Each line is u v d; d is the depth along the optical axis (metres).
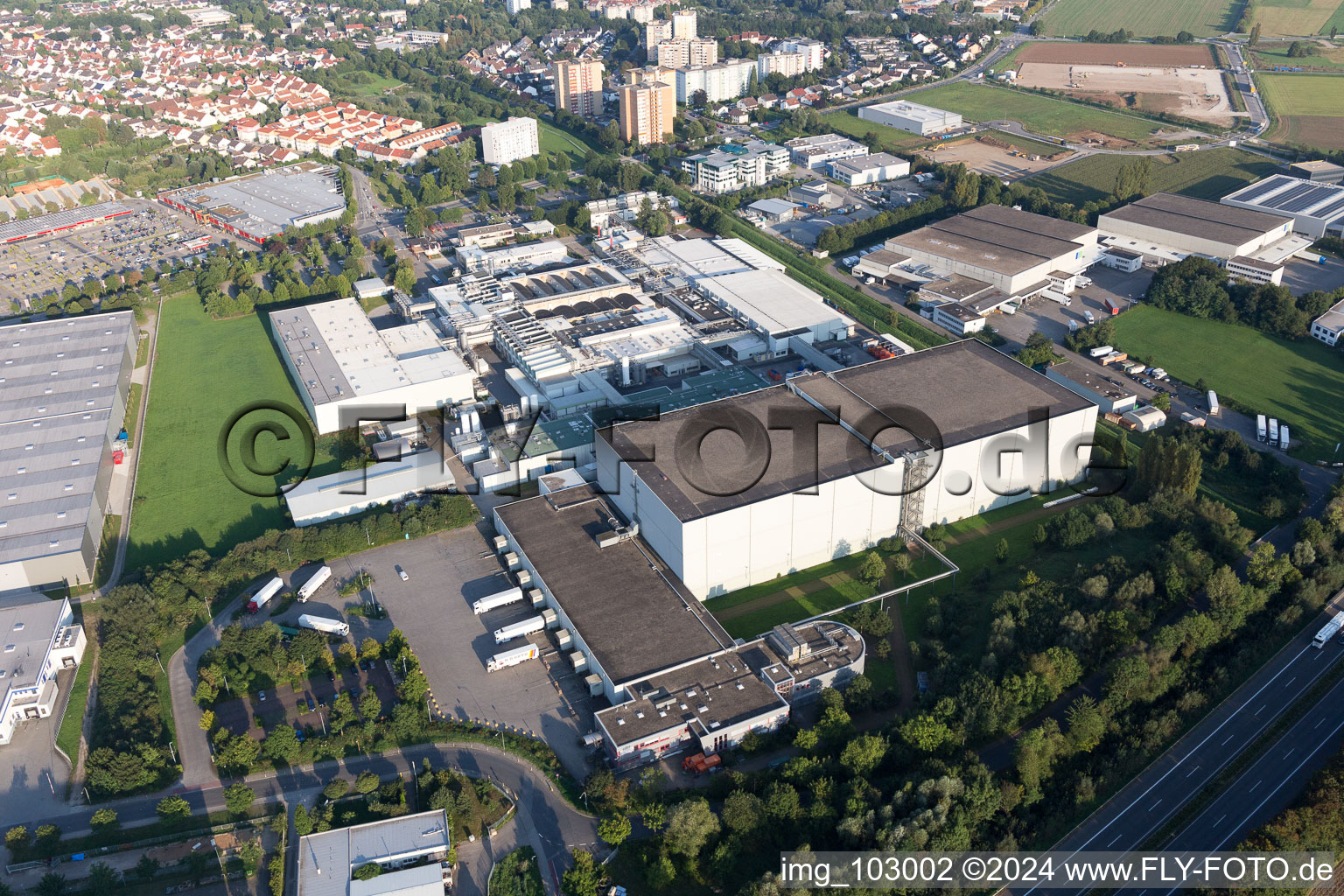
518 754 196.50
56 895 168.25
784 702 199.50
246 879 172.12
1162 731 193.12
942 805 169.38
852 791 178.12
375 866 169.00
